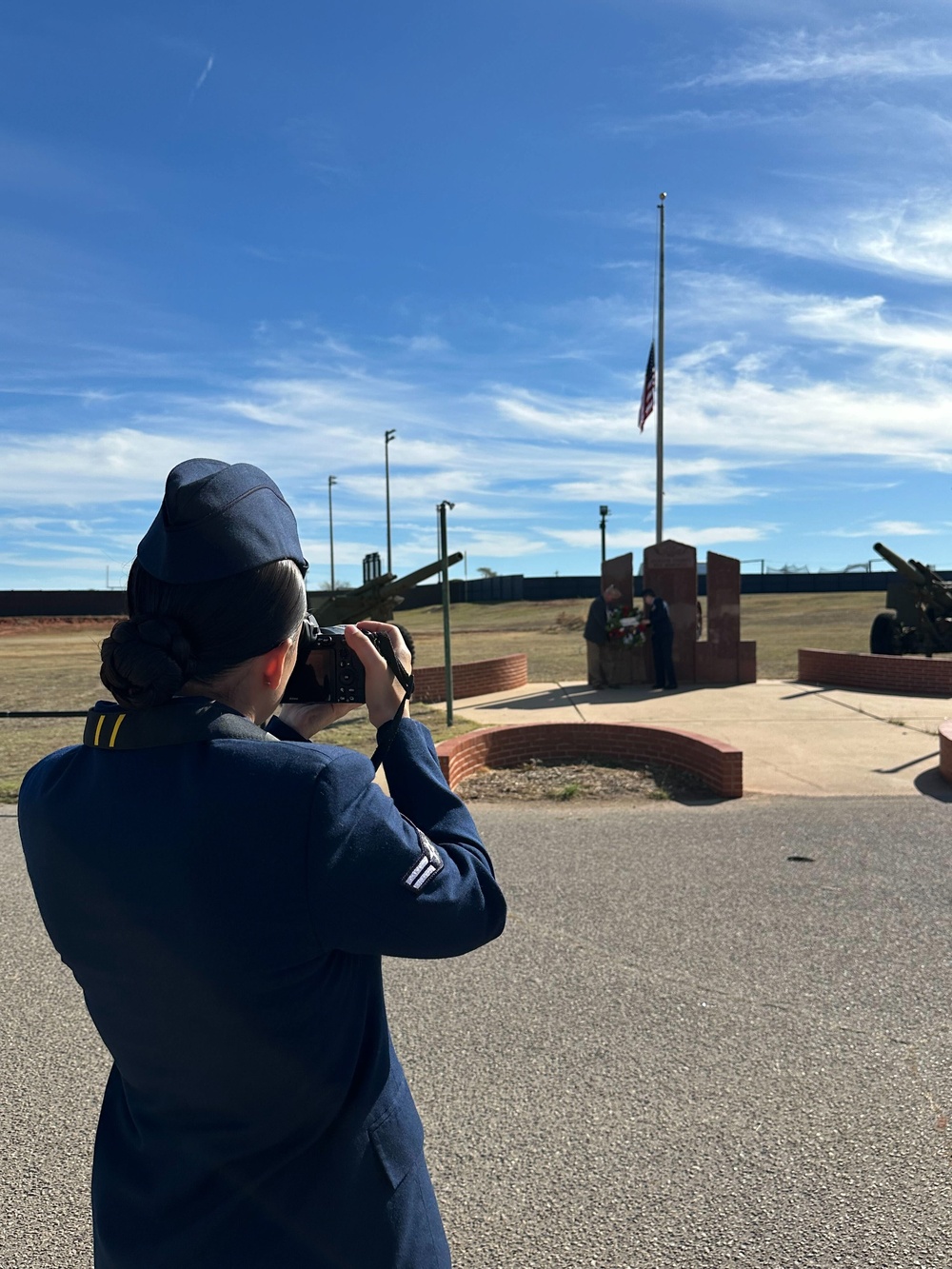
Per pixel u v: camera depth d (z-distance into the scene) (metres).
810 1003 3.77
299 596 1.12
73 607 56.44
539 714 12.09
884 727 10.59
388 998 3.91
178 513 1.03
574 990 3.94
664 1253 2.41
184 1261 1.03
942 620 17.31
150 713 1.01
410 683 1.26
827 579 60.91
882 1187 2.64
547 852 5.92
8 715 7.46
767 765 8.63
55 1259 2.47
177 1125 1.04
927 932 4.48
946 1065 3.29
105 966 1.03
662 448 26.23
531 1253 2.42
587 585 60.00
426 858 1.05
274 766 0.99
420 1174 1.14
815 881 5.27
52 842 1.04
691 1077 3.24
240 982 0.97
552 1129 2.96
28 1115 3.12
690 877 5.38
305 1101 1.03
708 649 15.12
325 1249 1.04
